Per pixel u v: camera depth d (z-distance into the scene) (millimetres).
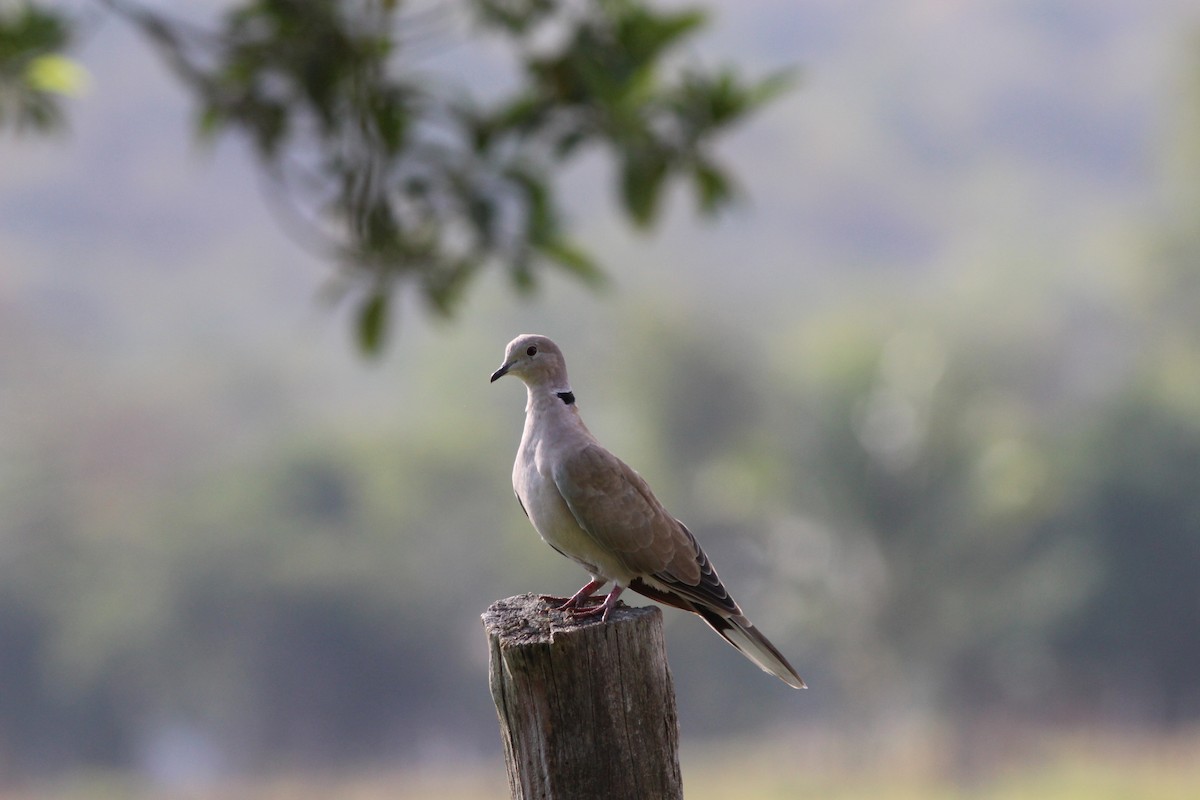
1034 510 41594
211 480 60219
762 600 41312
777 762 42031
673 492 46844
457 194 6938
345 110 6898
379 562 53906
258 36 6973
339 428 61969
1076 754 39594
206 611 53031
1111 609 43156
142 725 55438
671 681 5516
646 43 6523
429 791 46625
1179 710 43875
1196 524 43500
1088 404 51312
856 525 38375
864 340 41531
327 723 54281
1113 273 63188
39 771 55594
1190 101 55719
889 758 40906
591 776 5297
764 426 46281
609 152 6949
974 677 41375
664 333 48062
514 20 6824
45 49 7188
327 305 7082
